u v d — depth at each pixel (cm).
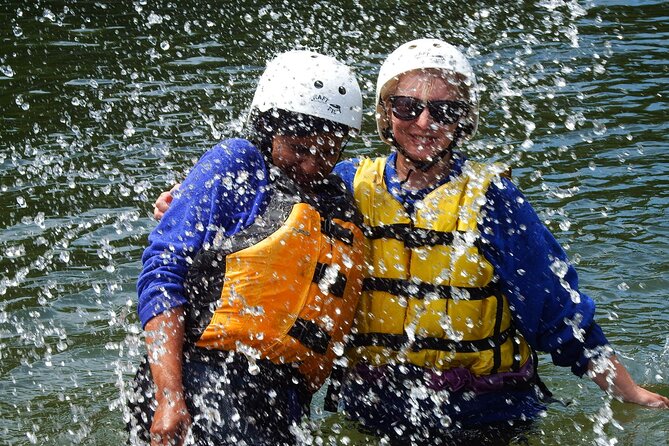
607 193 1513
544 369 1055
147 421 828
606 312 1180
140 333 1138
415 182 898
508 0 2922
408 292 874
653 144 1708
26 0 2991
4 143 1745
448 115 866
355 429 909
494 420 893
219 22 2716
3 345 1109
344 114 861
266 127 865
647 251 1330
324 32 2598
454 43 2472
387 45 2445
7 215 1441
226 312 805
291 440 823
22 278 1259
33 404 989
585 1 2889
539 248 884
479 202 872
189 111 1911
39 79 2175
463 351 872
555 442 888
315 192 879
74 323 1158
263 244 812
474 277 868
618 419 927
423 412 880
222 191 834
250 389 804
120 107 1944
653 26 2588
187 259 821
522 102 1950
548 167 1612
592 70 2181
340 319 846
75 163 1644
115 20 2759
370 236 890
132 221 1422
